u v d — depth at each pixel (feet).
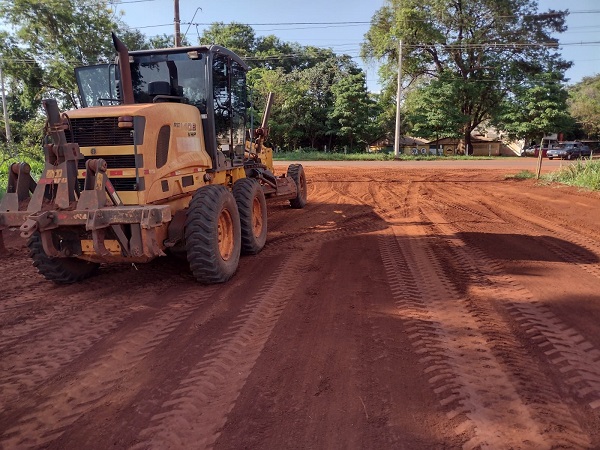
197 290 18.33
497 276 19.62
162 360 12.51
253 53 192.03
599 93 194.70
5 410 10.39
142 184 16.79
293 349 12.96
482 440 9.01
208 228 18.04
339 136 149.28
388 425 9.52
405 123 159.53
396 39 143.13
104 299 17.56
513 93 148.25
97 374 11.87
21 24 103.71
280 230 30.78
